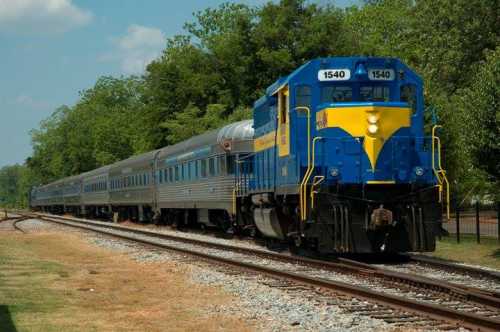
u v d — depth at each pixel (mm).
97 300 12891
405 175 17281
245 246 23906
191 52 64688
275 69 54906
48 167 129375
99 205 58844
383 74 18125
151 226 41562
